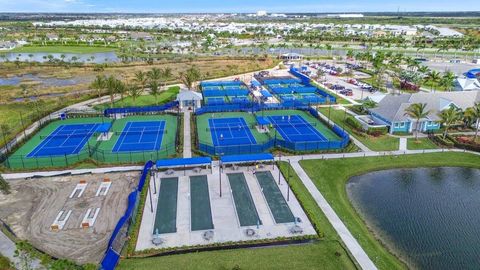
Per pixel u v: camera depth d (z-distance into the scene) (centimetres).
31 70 15312
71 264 3100
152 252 3825
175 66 16150
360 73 15200
